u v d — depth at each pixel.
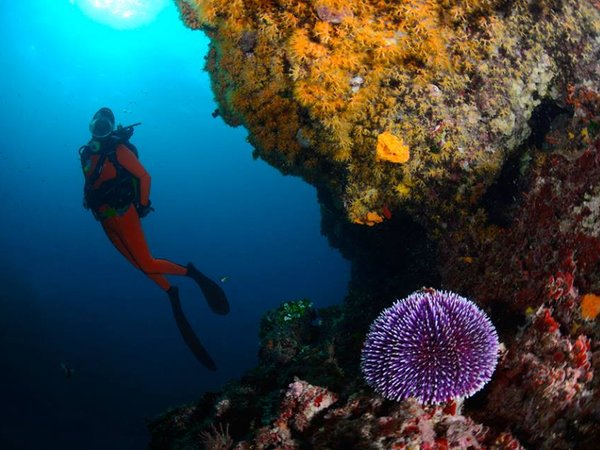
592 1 3.75
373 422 2.61
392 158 3.70
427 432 2.44
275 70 3.89
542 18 3.63
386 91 3.69
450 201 3.89
